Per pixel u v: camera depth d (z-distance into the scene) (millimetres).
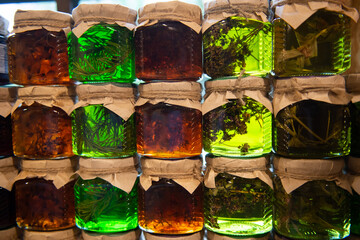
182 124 338
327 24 308
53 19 358
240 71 331
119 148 349
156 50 333
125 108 343
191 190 332
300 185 321
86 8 337
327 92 312
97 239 346
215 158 342
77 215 363
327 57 309
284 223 334
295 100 314
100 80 350
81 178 365
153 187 344
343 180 328
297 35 310
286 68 319
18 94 368
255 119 330
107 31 337
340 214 327
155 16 333
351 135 347
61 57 365
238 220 338
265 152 340
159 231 341
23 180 374
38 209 367
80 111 353
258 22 327
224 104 334
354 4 376
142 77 344
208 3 343
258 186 339
